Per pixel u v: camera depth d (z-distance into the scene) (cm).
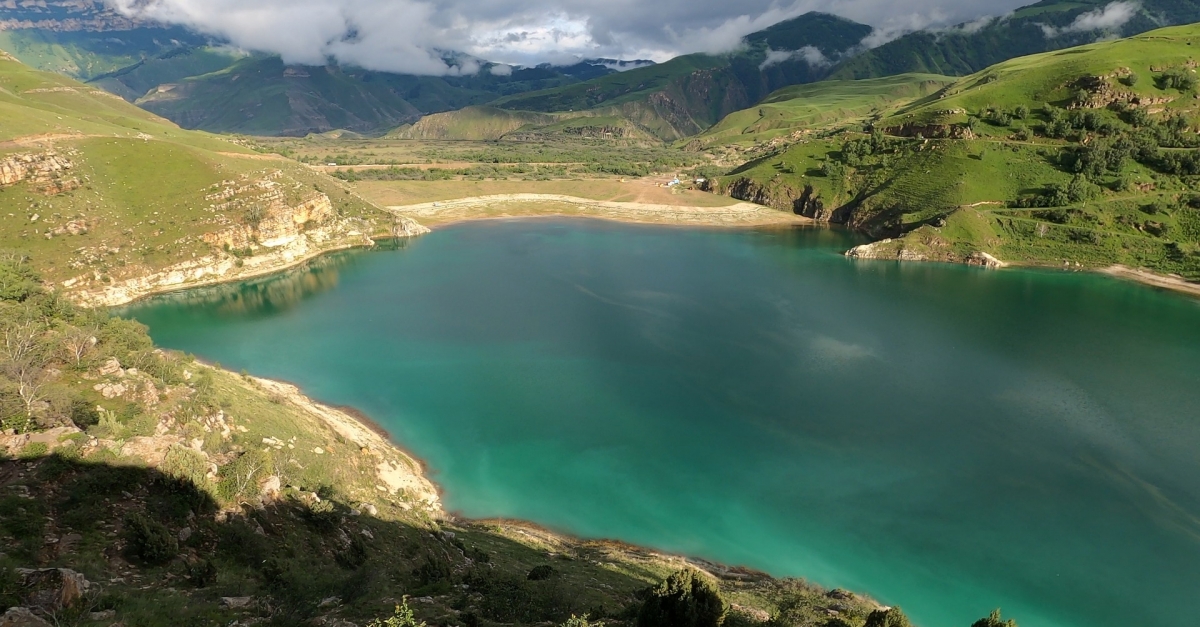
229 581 3106
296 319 11738
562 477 6919
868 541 5950
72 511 3145
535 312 12188
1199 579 5425
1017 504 6394
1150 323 11481
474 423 7938
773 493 6650
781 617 3731
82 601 2361
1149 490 6544
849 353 10125
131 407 4222
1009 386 8869
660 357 9975
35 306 5616
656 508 6438
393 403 8394
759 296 13325
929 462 7112
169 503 3525
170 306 12456
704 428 7862
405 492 6041
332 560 3838
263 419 5591
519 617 3234
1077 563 5625
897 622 3078
